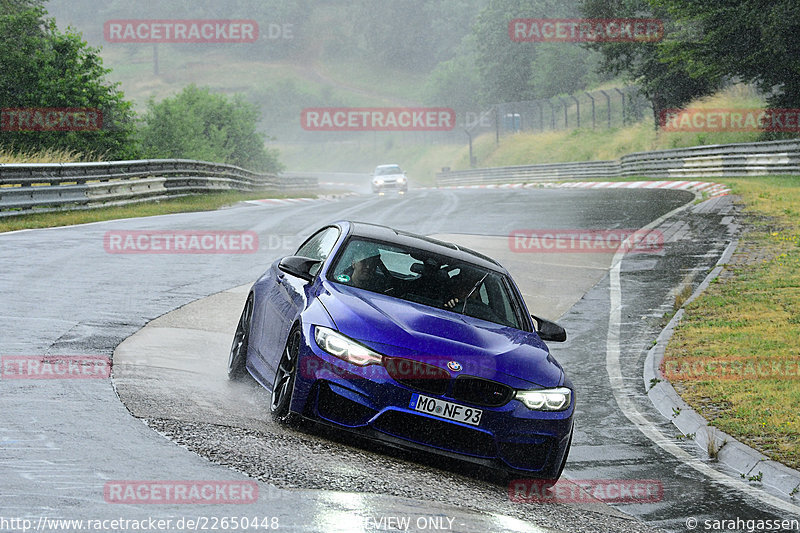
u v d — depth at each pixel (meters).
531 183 131.00
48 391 15.77
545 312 33.94
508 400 14.62
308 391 14.61
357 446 15.02
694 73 89.50
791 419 20.30
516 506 13.57
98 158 82.50
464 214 67.38
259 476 12.10
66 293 27.89
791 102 93.19
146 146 109.94
